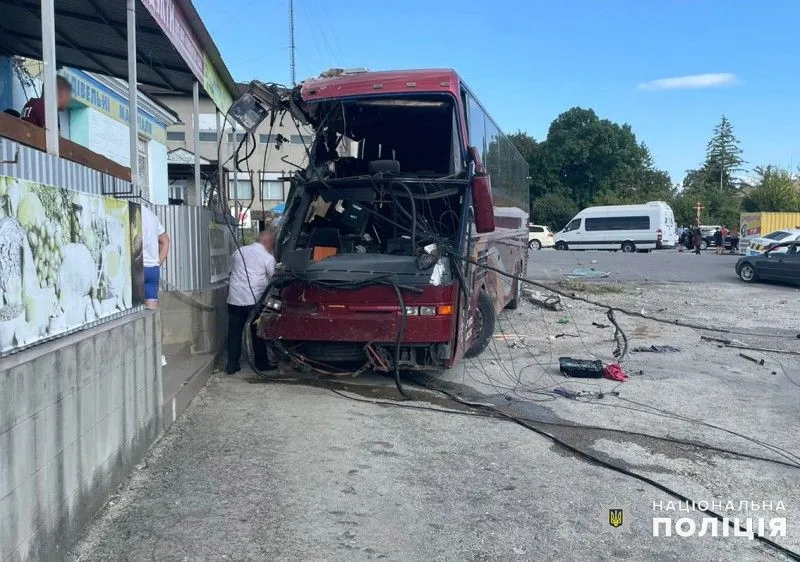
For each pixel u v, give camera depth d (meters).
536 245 45.34
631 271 25.00
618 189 71.62
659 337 11.94
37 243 3.69
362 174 9.66
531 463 5.68
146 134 14.62
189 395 6.93
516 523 4.57
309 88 8.33
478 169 8.20
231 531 4.27
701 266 27.19
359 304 7.48
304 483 5.05
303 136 8.95
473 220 8.34
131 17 6.03
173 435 6.00
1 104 8.79
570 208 68.94
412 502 4.82
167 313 8.36
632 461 5.81
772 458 5.98
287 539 4.21
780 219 42.22
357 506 4.71
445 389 8.02
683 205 69.31
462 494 4.99
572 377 8.76
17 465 3.27
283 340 7.76
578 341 11.44
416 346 7.54
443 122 8.95
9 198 3.38
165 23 6.41
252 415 6.68
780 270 20.16
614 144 70.06
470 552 4.16
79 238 4.28
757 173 69.56
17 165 3.72
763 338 12.05
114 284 4.94
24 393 3.35
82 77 11.18
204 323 8.52
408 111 8.66
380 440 6.10
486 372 8.95
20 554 3.30
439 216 8.38
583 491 5.13
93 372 4.29
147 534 4.19
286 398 7.35
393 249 8.17
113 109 12.66
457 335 7.68
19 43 8.48
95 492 4.34
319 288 7.56
